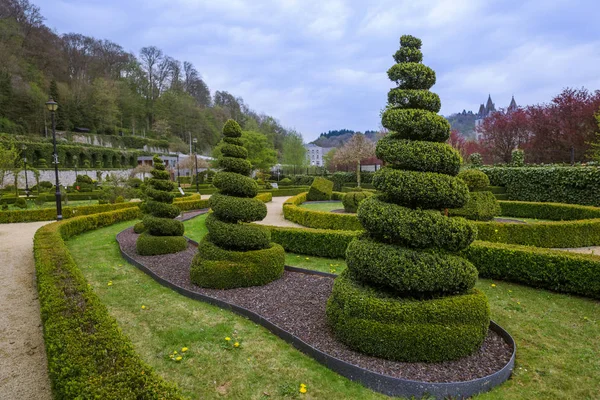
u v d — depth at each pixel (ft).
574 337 13.19
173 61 240.73
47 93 160.04
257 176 124.06
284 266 20.63
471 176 37.19
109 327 9.88
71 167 136.46
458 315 10.82
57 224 31.24
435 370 10.36
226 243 18.49
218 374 10.43
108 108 185.57
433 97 12.96
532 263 18.44
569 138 73.15
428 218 11.36
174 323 13.92
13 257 25.57
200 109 234.99
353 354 11.17
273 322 13.48
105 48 215.51
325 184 68.64
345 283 12.47
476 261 20.03
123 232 35.06
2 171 63.41
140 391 7.05
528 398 9.59
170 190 27.14
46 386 10.23
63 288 13.29
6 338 13.16
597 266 16.61
